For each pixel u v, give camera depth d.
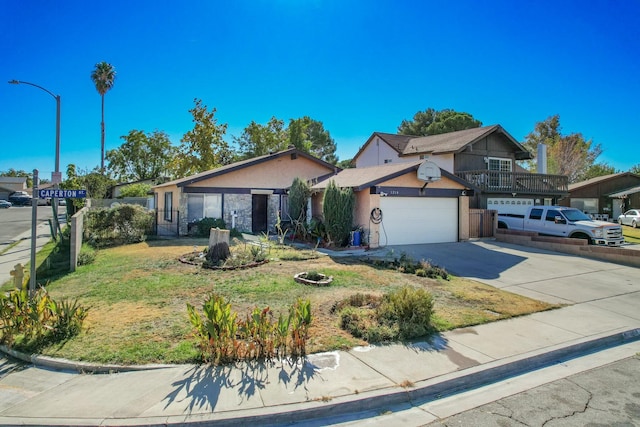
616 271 11.75
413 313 6.32
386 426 3.93
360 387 4.47
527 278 10.70
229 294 7.91
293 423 3.96
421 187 15.87
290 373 4.75
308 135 53.91
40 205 52.34
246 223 20.20
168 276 9.45
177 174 33.09
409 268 10.69
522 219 18.11
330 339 5.76
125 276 9.49
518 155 25.91
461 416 4.11
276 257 12.20
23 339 5.57
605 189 34.12
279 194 21.14
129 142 50.09
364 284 9.08
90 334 5.77
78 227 11.32
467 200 17.05
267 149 40.94
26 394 4.32
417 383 4.62
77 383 4.54
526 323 6.89
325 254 13.20
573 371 5.30
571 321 7.09
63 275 9.90
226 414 3.90
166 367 4.85
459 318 6.94
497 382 4.96
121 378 4.62
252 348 5.02
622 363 5.59
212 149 33.38
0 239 19.06
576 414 4.14
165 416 3.85
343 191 14.64
